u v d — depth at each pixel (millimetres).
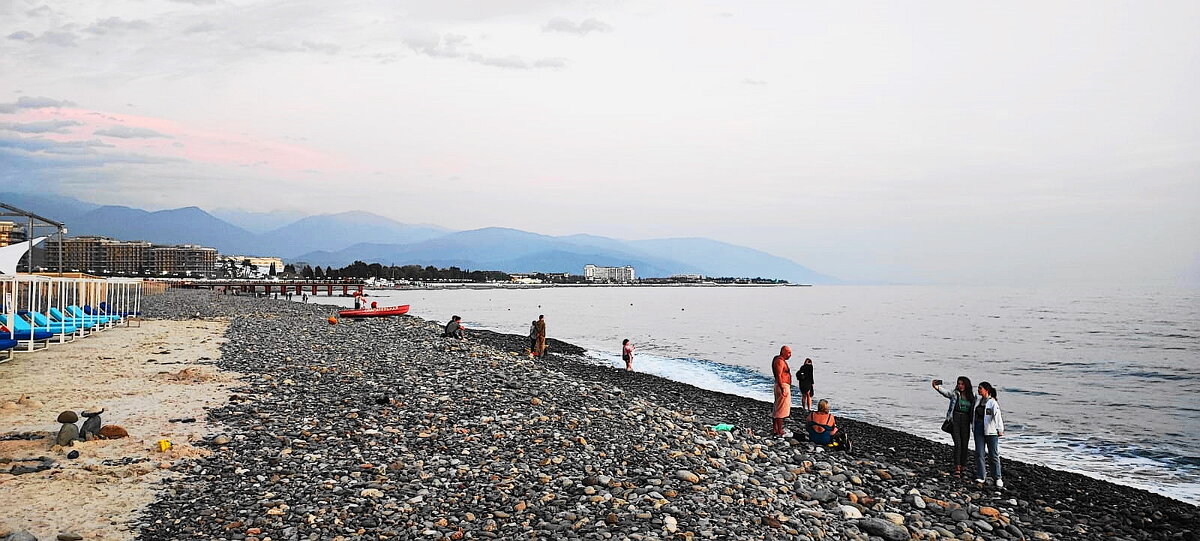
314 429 15305
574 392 22156
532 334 40156
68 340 32344
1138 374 43406
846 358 52844
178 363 25484
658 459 14406
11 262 68562
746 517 11469
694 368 45031
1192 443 24016
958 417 16984
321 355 29141
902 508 13617
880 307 158000
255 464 12555
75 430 13438
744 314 125062
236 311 64875
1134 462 21375
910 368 46656
